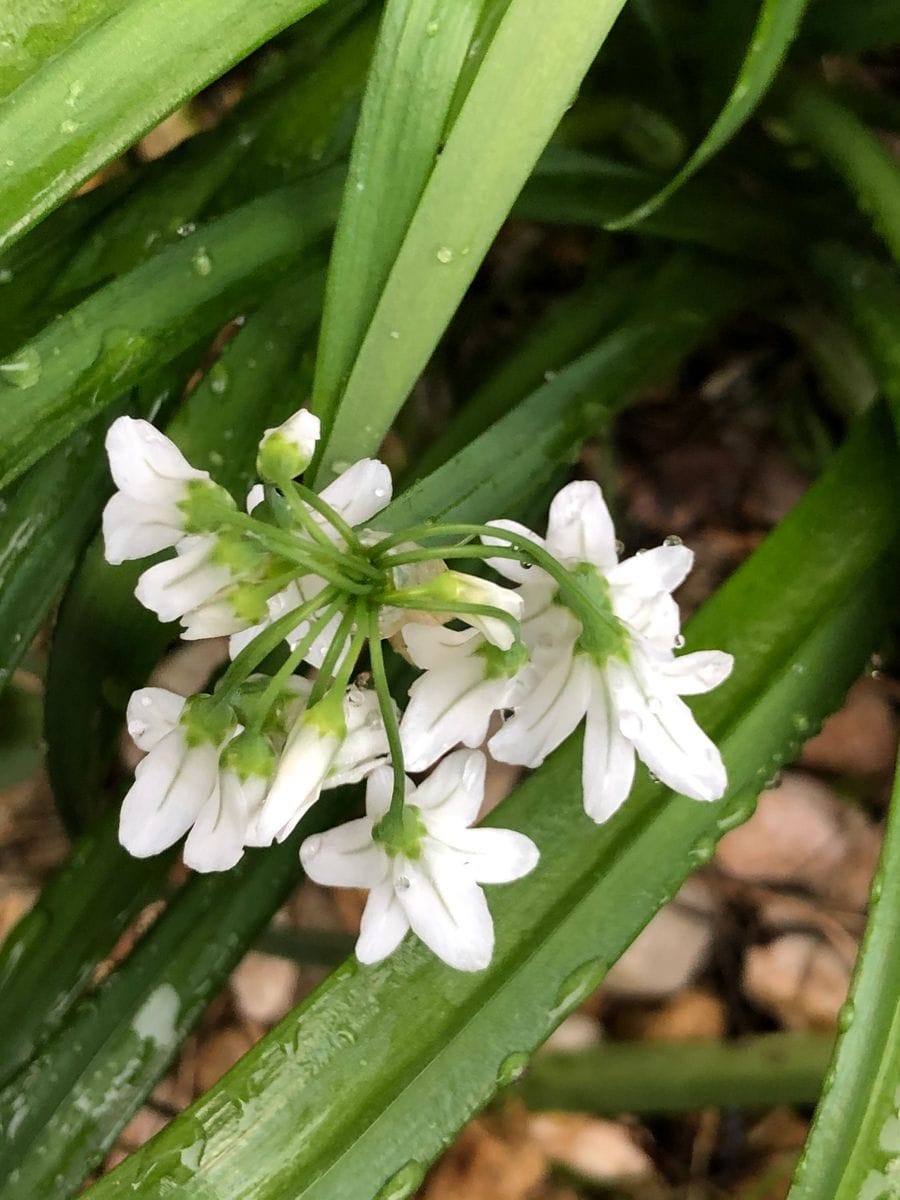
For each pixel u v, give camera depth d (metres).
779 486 0.26
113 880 0.17
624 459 0.27
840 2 0.18
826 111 0.17
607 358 0.18
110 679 0.17
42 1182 0.15
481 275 0.26
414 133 0.12
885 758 0.26
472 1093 0.12
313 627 0.10
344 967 0.13
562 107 0.12
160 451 0.10
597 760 0.11
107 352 0.14
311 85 0.17
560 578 0.10
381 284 0.13
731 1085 0.21
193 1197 0.12
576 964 0.13
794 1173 0.12
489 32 0.13
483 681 0.10
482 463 0.16
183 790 0.10
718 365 0.27
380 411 0.13
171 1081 0.25
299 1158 0.12
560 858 0.13
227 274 0.15
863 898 0.26
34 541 0.16
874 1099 0.12
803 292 0.21
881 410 0.16
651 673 0.11
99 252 0.17
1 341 0.16
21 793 0.26
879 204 0.16
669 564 0.11
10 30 0.12
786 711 0.14
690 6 0.18
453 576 0.10
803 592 0.14
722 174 0.21
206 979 0.16
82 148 0.12
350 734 0.10
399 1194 0.12
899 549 0.15
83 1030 0.15
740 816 0.14
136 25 0.12
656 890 0.13
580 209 0.18
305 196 0.15
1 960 0.16
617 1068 0.22
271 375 0.16
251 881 0.16
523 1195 0.24
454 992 0.13
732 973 0.25
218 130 0.17
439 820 0.11
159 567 0.10
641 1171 0.24
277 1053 0.12
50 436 0.14
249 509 0.11
